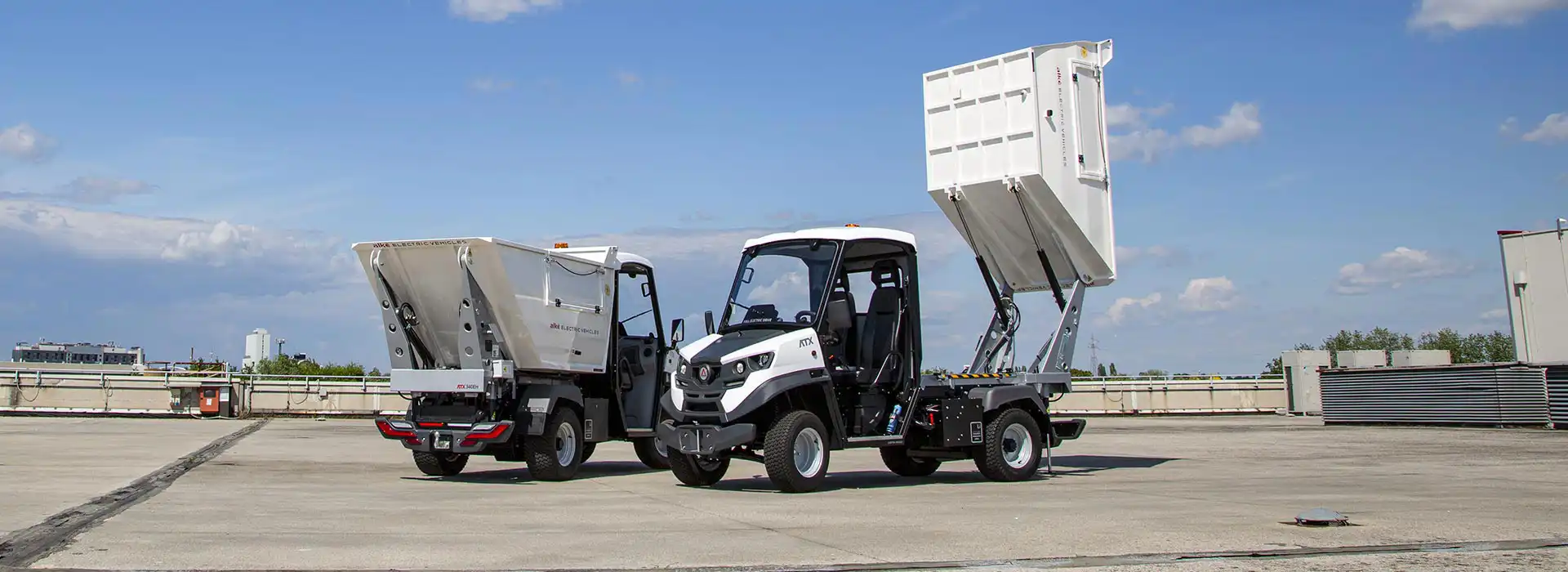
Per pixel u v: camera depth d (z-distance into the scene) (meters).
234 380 29.33
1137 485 10.33
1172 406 32.78
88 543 6.26
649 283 13.78
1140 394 32.78
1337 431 21.78
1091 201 11.70
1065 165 11.48
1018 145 11.43
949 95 12.01
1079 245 11.72
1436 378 23.59
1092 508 8.05
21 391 27.94
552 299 11.91
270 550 6.00
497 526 7.11
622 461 14.91
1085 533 6.64
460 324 11.27
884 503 8.60
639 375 13.45
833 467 13.20
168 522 7.26
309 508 8.22
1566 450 15.45
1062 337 11.76
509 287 11.27
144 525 7.07
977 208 11.84
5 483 10.02
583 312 12.44
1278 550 5.91
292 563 5.56
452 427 11.41
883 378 10.35
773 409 9.77
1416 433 20.80
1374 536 6.42
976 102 11.80
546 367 11.85
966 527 6.95
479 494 9.62
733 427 9.36
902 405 10.41
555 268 12.05
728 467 11.91
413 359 11.70
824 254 10.12
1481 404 22.58
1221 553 5.82
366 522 7.33
